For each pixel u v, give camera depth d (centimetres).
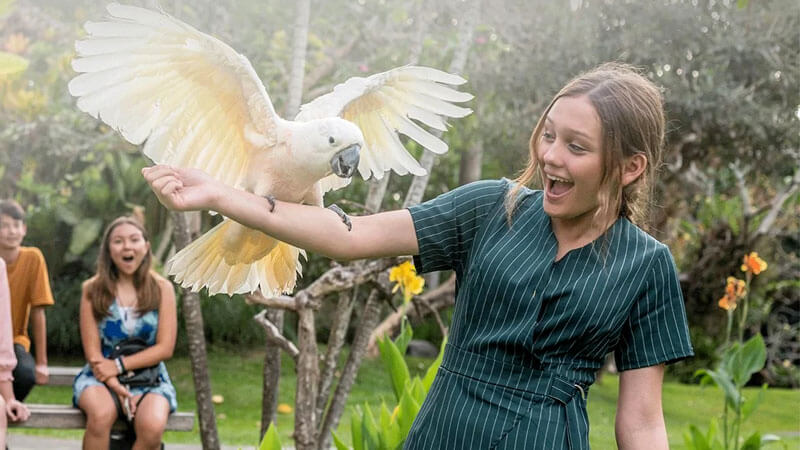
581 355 188
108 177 987
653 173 195
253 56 568
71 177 841
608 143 182
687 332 193
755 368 434
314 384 364
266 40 591
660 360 192
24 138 745
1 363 397
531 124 708
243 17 561
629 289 188
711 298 941
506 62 698
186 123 186
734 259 917
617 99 183
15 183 822
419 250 203
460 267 206
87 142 749
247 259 203
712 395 992
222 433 677
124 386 410
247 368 959
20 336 451
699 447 388
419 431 195
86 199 966
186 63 178
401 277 366
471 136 732
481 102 734
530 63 693
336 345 416
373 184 415
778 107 771
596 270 188
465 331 195
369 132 215
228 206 177
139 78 176
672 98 708
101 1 594
